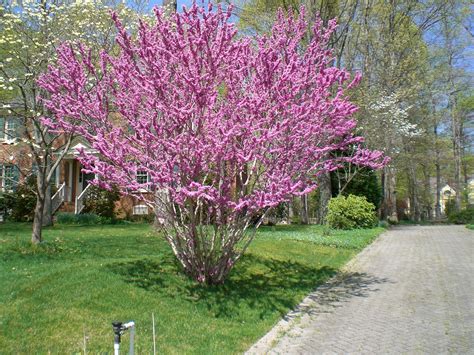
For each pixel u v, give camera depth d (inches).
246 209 286.8
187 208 287.0
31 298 226.5
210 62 246.8
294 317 269.6
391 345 220.4
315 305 297.9
